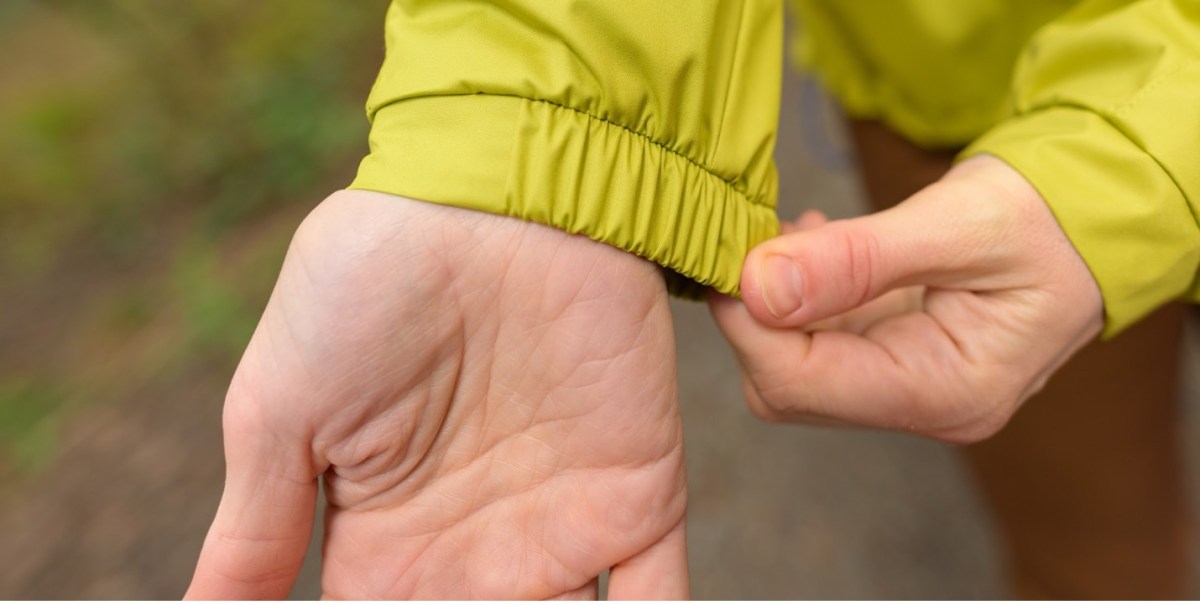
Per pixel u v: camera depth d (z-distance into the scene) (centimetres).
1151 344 43
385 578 35
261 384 32
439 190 31
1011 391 36
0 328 97
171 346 87
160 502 72
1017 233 34
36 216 112
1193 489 57
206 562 33
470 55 32
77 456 78
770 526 62
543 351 33
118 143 116
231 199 104
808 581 59
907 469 64
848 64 44
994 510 48
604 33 32
